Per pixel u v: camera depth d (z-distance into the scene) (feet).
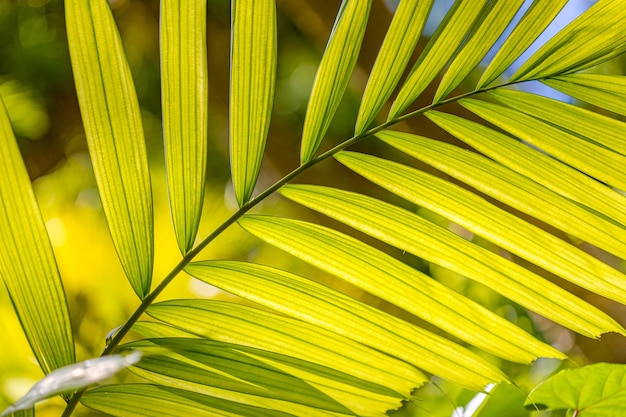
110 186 3.20
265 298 3.26
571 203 3.28
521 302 3.26
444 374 3.24
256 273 3.28
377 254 3.28
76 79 3.14
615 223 3.27
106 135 3.18
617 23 3.24
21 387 4.78
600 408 3.50
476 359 3.25
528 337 3.25
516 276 3.26
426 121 5.51
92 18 3.12
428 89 5.55
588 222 3.27
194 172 3.25
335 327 3.25
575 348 5.53
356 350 3.25
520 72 3.33
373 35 5.52
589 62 3.30
